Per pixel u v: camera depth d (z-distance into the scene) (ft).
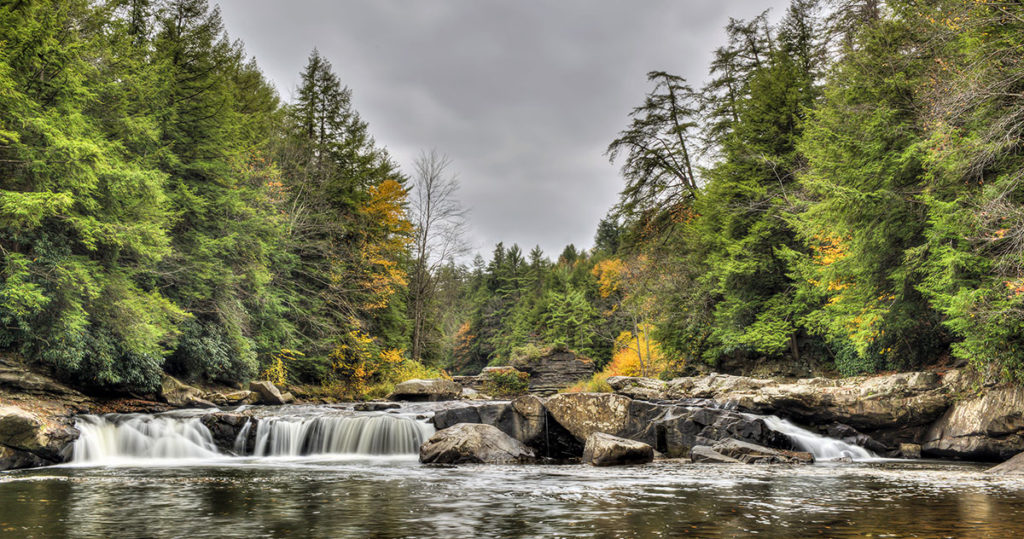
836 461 44.65
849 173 52.90
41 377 53.01
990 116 41.52
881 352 60.13
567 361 166.61
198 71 82.07
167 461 46.57
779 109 85.20
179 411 56.65
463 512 22.04
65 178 48.32
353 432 52.80
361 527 19.25
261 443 51.11
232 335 77.05
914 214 49.60
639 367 114.11
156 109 71.46
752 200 85.15
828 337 68.54
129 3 81.92
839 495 26.11
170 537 17.69
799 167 80.94
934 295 46.50
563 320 204.95
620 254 120.37
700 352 93.20
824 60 83.46
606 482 31.09
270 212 93.61
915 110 49.88
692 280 95.91
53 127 46.91
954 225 42.50
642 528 18.89
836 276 56.80
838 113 58.13
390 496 26.27
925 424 49.24
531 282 291.99
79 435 44.70
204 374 78.07
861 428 51.90
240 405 68.28
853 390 52.29
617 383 79.82
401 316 127.65
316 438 52.37
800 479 32.27
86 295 52.39
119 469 39.32
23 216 45.50
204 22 90.74
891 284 53.42
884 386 50.75
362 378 106.63
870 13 70.08
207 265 72.23
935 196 46.42
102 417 49.34
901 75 51.16
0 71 44.04
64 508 23.22
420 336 136.56
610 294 184.75
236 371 81.15
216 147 80.02
